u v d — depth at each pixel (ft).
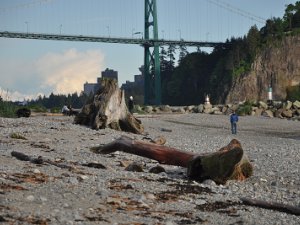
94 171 60.59
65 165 60.70
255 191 59.26
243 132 185.26
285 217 44.78
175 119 234.17
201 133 170.91
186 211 44.34
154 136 141.18
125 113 142.10
